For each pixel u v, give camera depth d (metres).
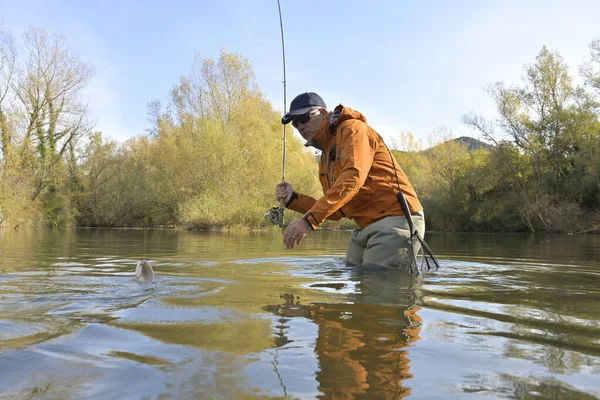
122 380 0.92
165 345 1.17
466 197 24.59
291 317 1.54
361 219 3.37
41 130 22.50
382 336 1.29
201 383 0.90
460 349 1.16
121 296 1.95
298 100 3.45
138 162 25.89
